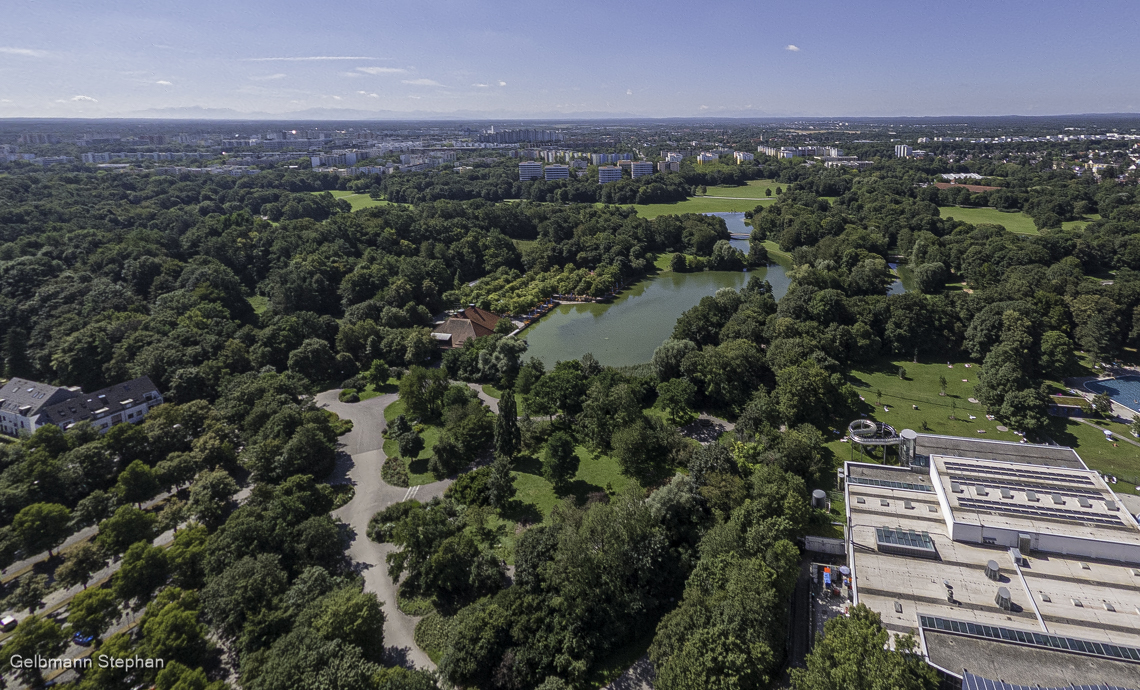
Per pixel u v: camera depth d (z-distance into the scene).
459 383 167.62
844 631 68.88
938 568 84.06
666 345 159.75
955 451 108.56
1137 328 168.38
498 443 122.88
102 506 103.88
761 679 68.56
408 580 94.38
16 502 102.62
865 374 167.50
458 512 110.38
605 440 126.94
